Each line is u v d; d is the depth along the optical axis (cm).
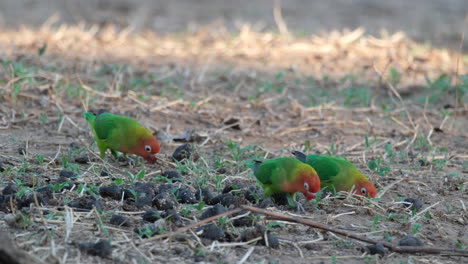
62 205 1052
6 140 1443
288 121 1770
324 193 1227
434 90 2086
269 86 1970
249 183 1266
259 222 1029
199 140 1559
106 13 3234
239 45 2628
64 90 1805
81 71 2048
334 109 1892
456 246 1042
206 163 1335
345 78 2138
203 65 2283
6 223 965
